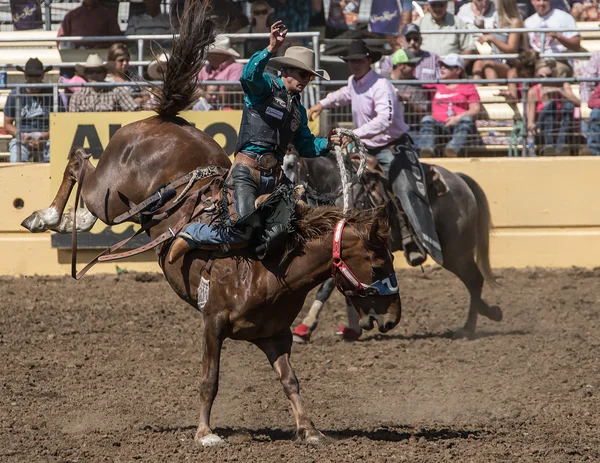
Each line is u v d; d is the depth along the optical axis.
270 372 26.23
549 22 49.53
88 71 43.44
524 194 43.09
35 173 42.56
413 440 19.19
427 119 42.84
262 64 18.47
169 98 21.97
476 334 31.36
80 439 19.38
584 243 43.22
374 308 18.58
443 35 47.47
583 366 26.41
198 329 31.62
